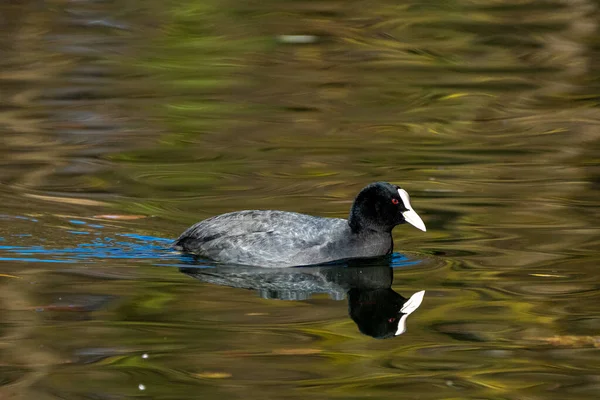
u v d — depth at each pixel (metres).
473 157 18.16
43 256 13.05
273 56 24.22
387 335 10.52
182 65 23.56
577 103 21.28
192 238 13.59
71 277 12.26
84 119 19.94
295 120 20.23
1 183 16.30
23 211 14.92
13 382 9.13
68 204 15.36
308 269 13.02
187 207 15.41
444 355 9.96
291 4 27.89
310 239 13.34
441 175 17.11
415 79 22.86
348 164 17.67
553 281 12.33
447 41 25.23
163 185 16.44
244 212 13.71
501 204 15.61
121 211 15.15
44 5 27.28
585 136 19.28
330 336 10.46
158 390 9.04
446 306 11.47
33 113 20.22
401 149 18.59
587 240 13.92
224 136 19.22
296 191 16.22
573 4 27.62
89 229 14.24
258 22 26.39
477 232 14.42
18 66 23.06
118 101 21.11
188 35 25.45
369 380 9.32
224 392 9.02
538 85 22.50
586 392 9.06
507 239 14.07
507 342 10.33
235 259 13.19
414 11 27.27
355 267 13.12
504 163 17.81
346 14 27.05
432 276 12.68
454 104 21.36
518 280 12.40
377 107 21.12
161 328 10.57
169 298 11.59
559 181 16.75
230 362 9.70
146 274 12.50
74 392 8.95
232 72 23.16
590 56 24.22
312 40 25.23
